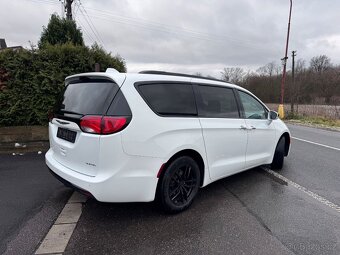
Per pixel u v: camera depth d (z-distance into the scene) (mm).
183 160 3549
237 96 4609
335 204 4113
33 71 7336
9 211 3605
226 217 3574
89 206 3795
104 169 2998
